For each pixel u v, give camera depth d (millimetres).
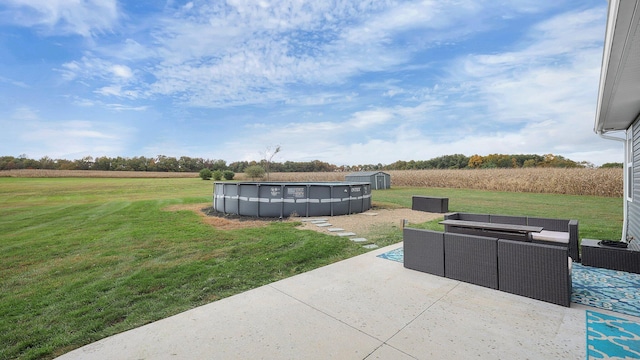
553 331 2549
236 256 5309
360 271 4324
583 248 4543
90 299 3434
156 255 5406
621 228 7816
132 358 2217
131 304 3291
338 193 11008
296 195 10578
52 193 23484
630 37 2322
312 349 2311
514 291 3393
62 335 2609
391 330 2607
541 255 3188
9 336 2594
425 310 3008
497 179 24219
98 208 13453
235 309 3092
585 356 2172
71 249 5930
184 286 3826
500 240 3498
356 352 2264
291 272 4414
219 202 11891
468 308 3039
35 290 3744
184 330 2652
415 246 4309
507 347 2311
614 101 4375
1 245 6344
